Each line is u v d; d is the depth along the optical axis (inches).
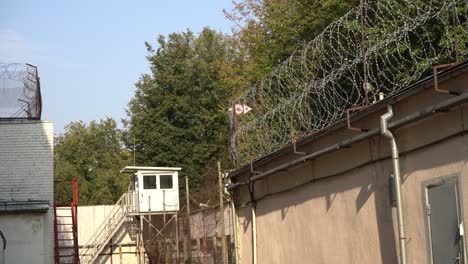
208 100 1775.3
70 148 2536.9
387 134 338.0
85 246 1411.2
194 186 1688.0
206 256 881.5
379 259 365.1
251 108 583.2
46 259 689.0
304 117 477.1
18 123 721.6
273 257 531.8
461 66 281.3
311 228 459.2
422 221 322.7
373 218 372.2
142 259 1370.6
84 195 2122.3
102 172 2325.3
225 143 1720.0
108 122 2662.4
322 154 419.8
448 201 302.5
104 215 1453.0
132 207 1423.5
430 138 315.3
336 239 419.8
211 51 2028.8
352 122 383.6
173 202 1411.2
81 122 2674.7
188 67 1834.4
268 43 1189.7
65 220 1212.5
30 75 741.9
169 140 1726.1
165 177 1417.3
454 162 298.0
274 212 531.2
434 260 312.0
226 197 805.2
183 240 972.6
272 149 527.2
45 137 723.4
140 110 1795.0
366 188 380.8
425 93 316.8
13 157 715.4
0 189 706.8
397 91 332.5
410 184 332.5
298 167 479.5
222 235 682.8
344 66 406.6
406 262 329.1
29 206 673.6
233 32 1501.0
